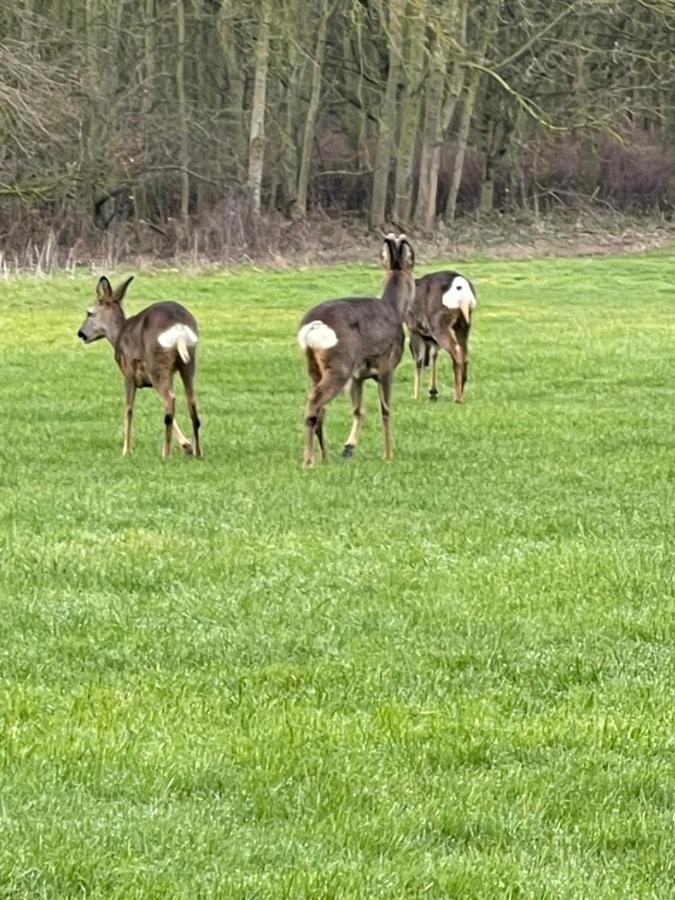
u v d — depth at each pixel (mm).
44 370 21875
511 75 47875
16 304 30359
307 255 39719
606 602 9211
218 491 12789
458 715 7199
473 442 15914
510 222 48000
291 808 6051
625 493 12836
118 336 15148
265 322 28344
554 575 9828
